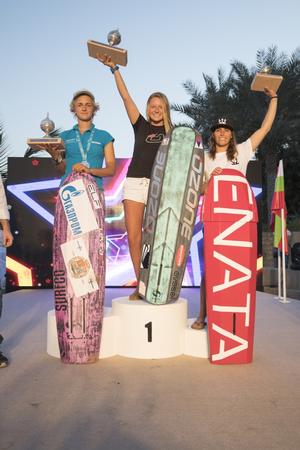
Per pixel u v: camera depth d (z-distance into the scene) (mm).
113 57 3686
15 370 3158
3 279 3287
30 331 4527
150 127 3898
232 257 3373
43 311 5816
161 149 3652
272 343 4016
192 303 6531
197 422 2260
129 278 8430
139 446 1997
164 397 2615
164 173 3574
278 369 3199
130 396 2627
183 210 3568
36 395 2641
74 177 3475
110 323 3547
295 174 21281
